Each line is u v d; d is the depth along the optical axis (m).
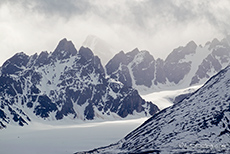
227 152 170.50
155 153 186.62
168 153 182.38
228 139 184.88
